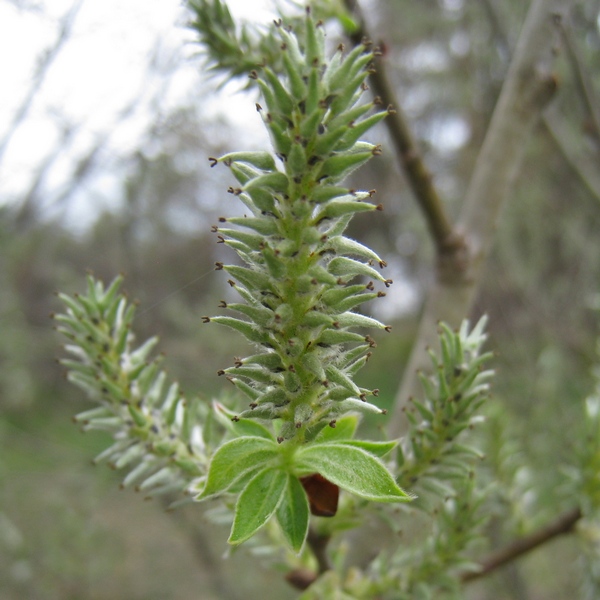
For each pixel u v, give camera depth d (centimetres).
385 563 12
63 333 11
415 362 16
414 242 60
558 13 17
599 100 36
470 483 12
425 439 11
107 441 47
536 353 43
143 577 47
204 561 40
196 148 44
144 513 52
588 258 44
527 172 46
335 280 8
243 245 8
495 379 39
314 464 8
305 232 8
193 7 14
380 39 15
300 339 8
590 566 15
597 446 14
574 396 35
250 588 42
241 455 8
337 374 8
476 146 52
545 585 34
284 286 8
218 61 15
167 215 58
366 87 8
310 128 7
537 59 17
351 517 11
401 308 76
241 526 8
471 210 17
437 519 13
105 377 11
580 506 14
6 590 41
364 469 8
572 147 31
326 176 8
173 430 11
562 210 46
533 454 27
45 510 44
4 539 40
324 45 8
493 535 20
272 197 8
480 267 16
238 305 8
